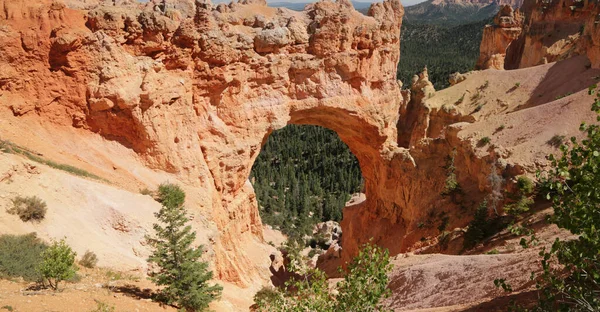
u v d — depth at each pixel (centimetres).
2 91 2798
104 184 2686
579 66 5481
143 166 3131
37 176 2330
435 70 14738
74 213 2325
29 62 2875
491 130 4666
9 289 1667
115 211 2453
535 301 1644
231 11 4034
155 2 3712
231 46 3638
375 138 4822
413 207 4706
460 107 6053
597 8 6881
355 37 4297
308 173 10425
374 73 4544
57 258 1728
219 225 3444
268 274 3831
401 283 2877
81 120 3019
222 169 3669
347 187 9506
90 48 3006
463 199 4231
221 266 3033
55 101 2970
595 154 943
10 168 2192
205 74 3550
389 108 4753
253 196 4216
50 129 2927
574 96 4531
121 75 3062
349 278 1252
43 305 1530
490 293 2166
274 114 3988
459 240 3709
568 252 1029
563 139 4034
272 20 4097
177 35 3422
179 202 2927
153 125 3161
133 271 2214
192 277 1952
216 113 3706
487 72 6456
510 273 2288
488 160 4128
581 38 5884
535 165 3838
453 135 4806
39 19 2886
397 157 4878
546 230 2931
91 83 3005
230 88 3728
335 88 4281
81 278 1942
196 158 3375
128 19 3231
